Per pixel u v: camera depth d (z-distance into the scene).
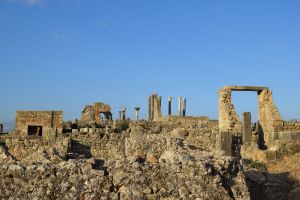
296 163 27.28
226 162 14.37
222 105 36.03
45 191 12.62
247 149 31.67
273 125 35.41
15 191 12.63
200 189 13.19
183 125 40.53
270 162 28.97
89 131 31.41
